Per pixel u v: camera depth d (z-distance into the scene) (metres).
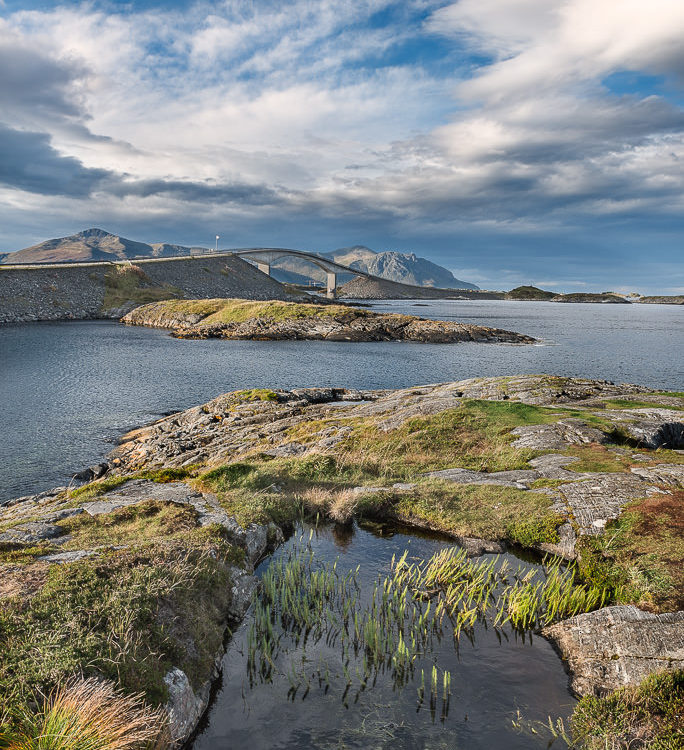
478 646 10.90
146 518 15.28
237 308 134.00
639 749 8.03
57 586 9.96
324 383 60.25
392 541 16.64
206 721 8.79
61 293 154.25
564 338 120.56
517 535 15.90
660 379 64.44
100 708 7.13
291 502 19.00
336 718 8.79
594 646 10.37
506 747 8.09
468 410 28.47
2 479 27.92
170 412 44.06
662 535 13.71
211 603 11.39
